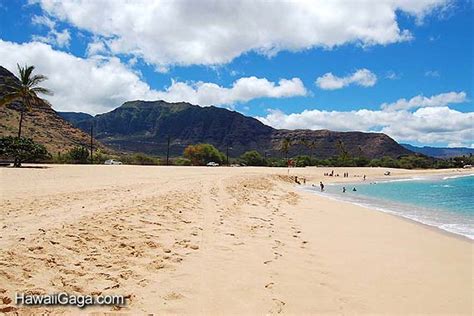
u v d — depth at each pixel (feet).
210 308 17.35
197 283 20.22
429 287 23.18
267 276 22.54
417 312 19.13
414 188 164.55
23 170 103.71
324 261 27.45
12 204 37.35
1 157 127.95
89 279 19.01
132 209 37.60
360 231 43.52
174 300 17.84
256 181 119.44
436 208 83.97
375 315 18.37
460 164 480.64
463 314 19.15
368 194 127.65
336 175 255.50
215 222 38.11
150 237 28.32
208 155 325.21
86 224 28.81
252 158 361.71
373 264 27.73
